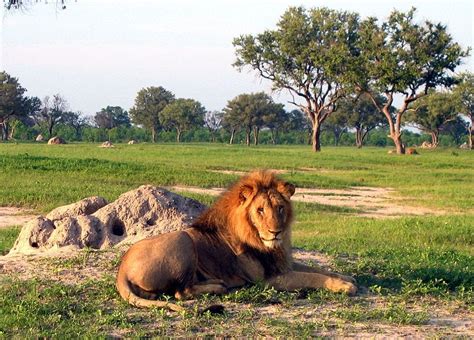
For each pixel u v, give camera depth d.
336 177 31.92
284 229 7.47
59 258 9.15
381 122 105.44
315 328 6.50
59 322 6.69
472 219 17.25
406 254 11.19
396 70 57.22
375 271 9.05
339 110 104.81
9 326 6.61
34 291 7.61
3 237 14.29
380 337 6.32
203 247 7.51
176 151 54.72
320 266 9.34
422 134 143.50
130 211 10.88
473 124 96.50
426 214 20.28
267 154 52.91
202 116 130.12
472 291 8.06
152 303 6.98
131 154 47.78
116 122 149.25
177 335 6.32
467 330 6.63
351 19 61.22
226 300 7.25
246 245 7.54
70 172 25.78
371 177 32.62
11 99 102.88
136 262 7.23
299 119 139.50
